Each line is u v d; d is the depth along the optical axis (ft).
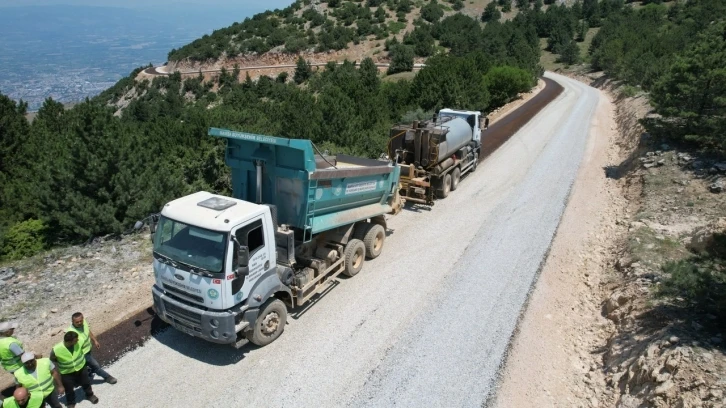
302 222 28.91
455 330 28.58
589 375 25.04
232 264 23.31
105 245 39.11
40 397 19.81
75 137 42.11
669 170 54.34
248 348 26.58
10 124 57.31
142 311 29.66
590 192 55.72
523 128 93.40
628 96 118.11
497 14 348.59
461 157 57.82
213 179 54.44
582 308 31.89
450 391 23.56
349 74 186.70
